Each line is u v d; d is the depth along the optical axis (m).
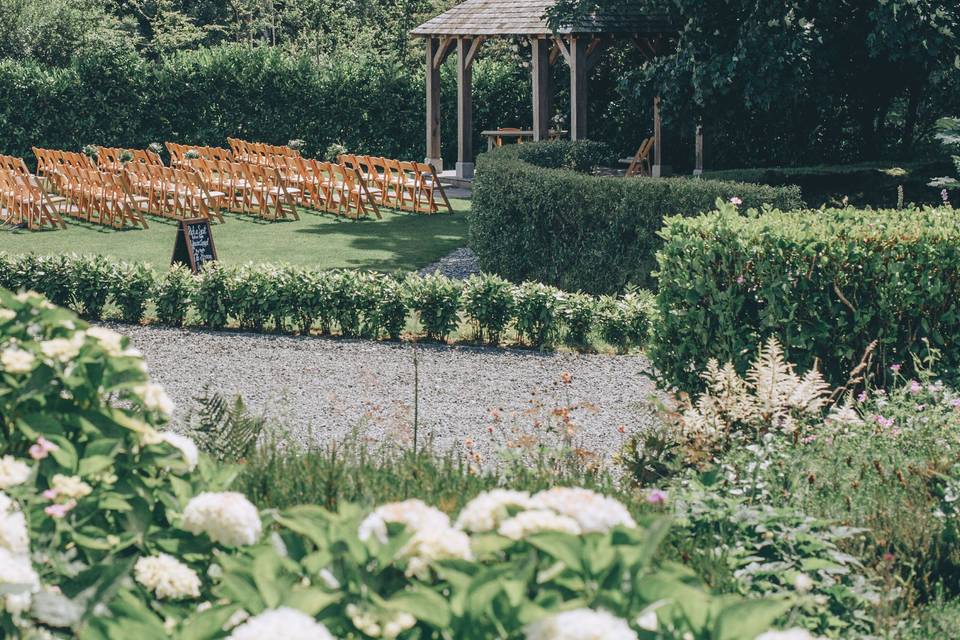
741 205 11.93
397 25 38.00
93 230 19.22
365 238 18.56
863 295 7.85
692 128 17.73
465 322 12.21
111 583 2.67
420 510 2.69
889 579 4.35
